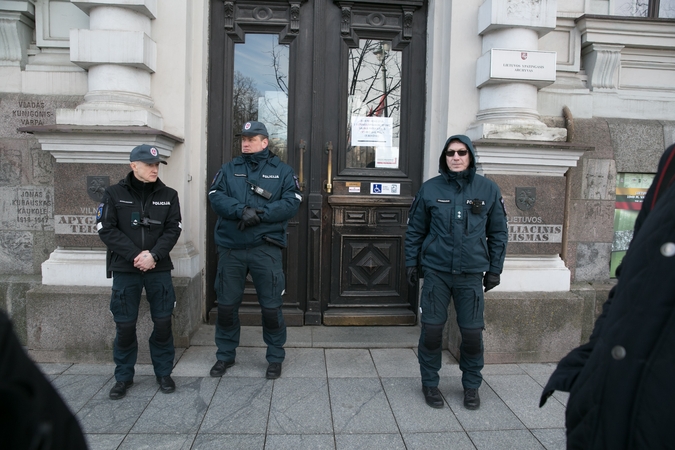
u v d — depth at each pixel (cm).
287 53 423
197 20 399
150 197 299
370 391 318
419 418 287
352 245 432
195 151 404
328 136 425
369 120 431
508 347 367
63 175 356
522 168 372
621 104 419
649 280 123
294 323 428
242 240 322
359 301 436
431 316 302
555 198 377
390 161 435
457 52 390
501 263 302
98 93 361
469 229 293
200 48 401
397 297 439
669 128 416
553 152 365
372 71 429
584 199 408
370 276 436
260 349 382
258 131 323
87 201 357
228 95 420
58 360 354
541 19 367
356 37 423
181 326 376
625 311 126
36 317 351
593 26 403
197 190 405
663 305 119
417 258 314
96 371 340
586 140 407
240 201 322
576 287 400
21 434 84
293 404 299
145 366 350
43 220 387
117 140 347
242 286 337
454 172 297
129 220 293
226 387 318
